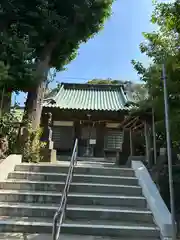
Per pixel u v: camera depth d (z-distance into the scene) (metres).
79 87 18.36
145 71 6.60
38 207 4.82
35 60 8.62
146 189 5.43
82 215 4.77
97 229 4.30
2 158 6.80
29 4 8.23
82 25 9.51
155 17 4.86
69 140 15.58
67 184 4.64
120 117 15.08
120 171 6.40
